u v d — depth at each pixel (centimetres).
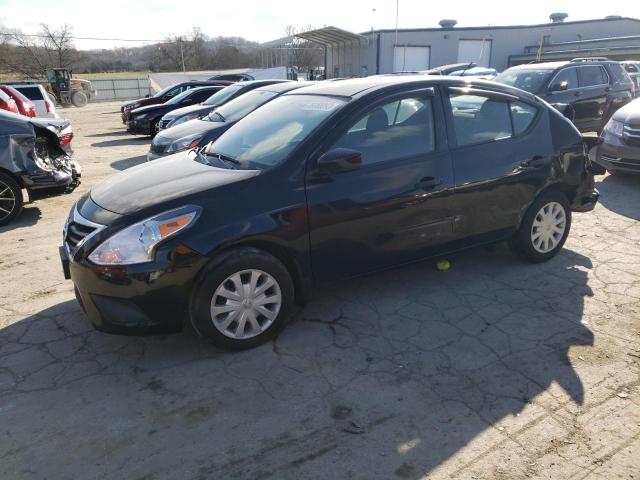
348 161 331
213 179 336
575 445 250
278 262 334
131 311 305
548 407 277
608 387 292
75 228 331
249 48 6525
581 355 324
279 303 340
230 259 314
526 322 366
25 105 1441
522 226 446
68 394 295
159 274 299
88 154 1209
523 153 427
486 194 410
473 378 303
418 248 389
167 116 1122
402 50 3195
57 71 3578
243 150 385
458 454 245
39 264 493
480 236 420
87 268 304
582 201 478
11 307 402
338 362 322
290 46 4162
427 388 295
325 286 363
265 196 325
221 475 236
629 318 368
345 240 354
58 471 240
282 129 382
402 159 372
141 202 318
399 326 365
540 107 451
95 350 340
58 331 364
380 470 237
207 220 309
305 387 298
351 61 3428
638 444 249
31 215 666
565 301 396
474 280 437
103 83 4559
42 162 638
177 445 255
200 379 307
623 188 734
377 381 302
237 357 330
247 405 284
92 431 265
